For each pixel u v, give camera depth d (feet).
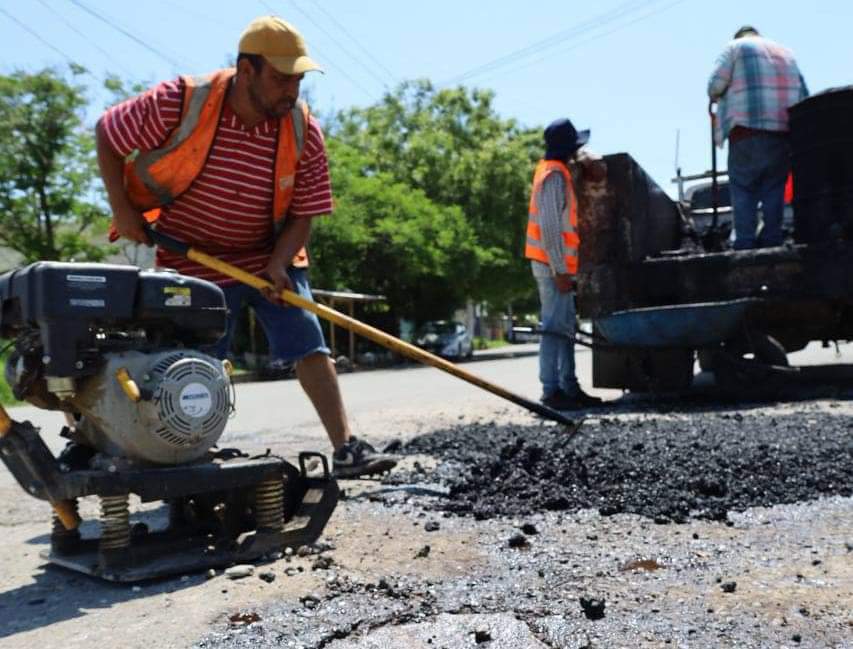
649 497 10.92
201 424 8.55
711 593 7.52
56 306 8.08
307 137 11.44
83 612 7.55
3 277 8.79
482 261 91.30
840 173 20.63
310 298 12.44
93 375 8.56
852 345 54.65
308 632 6.86
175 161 10.65
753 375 20.71
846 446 13.34
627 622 6.89
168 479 8.38
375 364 81.10
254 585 8.09
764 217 22.85
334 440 12.34
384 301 88.28
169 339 9.11
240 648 6.59
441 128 107.76
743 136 22.40
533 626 6.91
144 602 7.74
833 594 7.35
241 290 11.80
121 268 8.50
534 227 21.04
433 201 100.53
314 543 9.36
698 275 21.74
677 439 14.47
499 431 17.42
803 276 20.63
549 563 8.58
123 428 8.34
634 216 22.56
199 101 10.39
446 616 7.20
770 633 6.57
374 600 7.61
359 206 81.46
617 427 16.92
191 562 8.52
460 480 12.56
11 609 7.75
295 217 11.87
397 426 20.21
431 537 9.74
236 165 10.88
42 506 12.87
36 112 66.64
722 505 10.61
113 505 8.38
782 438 14.11
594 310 22.59
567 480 11.89
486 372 48.37
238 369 70.23
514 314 161.17
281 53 10.25
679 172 31.12
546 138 21.01
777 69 22.20
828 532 9.37
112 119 10.31
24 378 8.63
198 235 11.47
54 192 69.46
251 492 9.41
